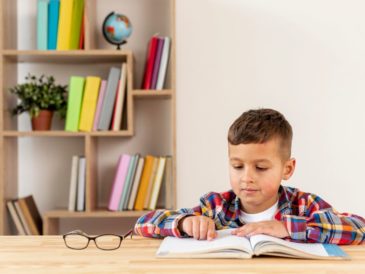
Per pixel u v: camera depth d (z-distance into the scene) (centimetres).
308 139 290
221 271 95
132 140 288
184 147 288
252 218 148
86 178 261
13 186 276
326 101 289
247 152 133
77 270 96
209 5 288
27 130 287
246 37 289
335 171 289
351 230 120
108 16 272
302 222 120
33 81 288
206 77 288
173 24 261
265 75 289
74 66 289
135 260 104
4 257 108
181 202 287
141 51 289
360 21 289
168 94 262
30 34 287
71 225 287
